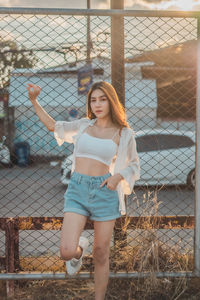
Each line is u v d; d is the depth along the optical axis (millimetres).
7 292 3590
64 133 3418
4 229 3648
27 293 3631
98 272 3223
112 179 3086
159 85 14688
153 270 3619
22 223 3732
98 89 3238
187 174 9648
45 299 3510
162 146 9711
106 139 3184
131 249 4004
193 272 3705
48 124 3432
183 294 3594
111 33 4238
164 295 3547
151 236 3812
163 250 3973
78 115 14695
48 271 3713
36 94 3432
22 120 15664
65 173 10297
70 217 3053
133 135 3299
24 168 15148
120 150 3221
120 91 4266
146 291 3570
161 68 13852
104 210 3092
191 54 12773
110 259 3867
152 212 3953
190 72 14297
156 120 14594
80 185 3094
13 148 15281
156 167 9578
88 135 3209
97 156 3135
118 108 3268
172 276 3648
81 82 12711
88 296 3545
